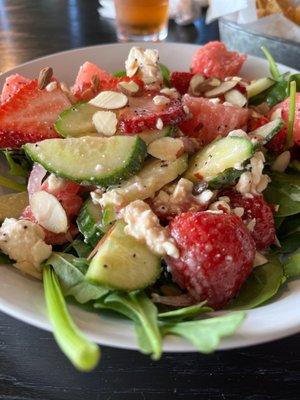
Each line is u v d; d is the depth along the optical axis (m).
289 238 0.15
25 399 0.11
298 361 0.12
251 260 0.12
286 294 0.12
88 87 0.16
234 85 0.17
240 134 0.15
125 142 0.14
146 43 0.21
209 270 0.12
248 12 0.24
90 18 0.30
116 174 0.13
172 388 0.11
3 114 0.15
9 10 0.31
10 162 0.16
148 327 0.10
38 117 0.15
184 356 0.12
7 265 0.13
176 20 0.29
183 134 0.15
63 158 0.14
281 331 0.10
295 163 0.16
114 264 0.12
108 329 0.11
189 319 0.11
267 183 0.15
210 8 0.25
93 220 0.13
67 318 0.10
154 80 0.16
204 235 0.12
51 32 0.28
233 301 0.13
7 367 0.12
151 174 0.14
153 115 0.15
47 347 0.12
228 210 0.13
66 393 0.11
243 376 0.12
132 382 0.11
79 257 0.13
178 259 0.12
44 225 0.14
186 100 0.16
